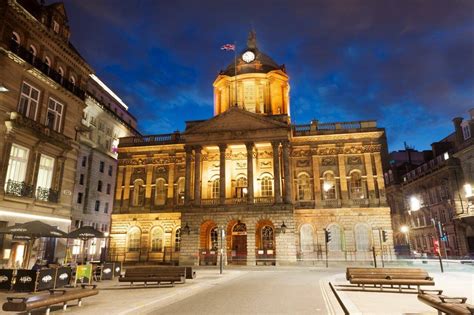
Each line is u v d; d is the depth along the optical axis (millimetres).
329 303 12867
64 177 28234
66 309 12055
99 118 55625
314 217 41938
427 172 53406
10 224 22641
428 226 54281
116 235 45656
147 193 46625
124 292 16609
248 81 51656
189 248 39219
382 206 40938
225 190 41188
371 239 40188
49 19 28562
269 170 43781
